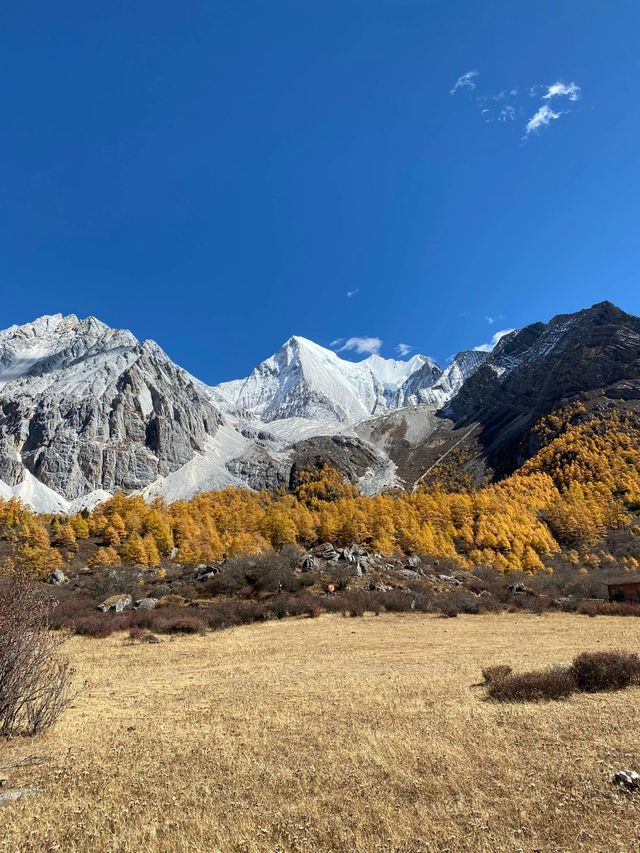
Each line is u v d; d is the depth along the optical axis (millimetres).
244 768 9992
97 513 143375
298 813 7812
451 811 7641
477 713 13602
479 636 35094
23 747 11852
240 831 7305
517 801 7891
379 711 14430
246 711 15312
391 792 8477
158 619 41594
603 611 50438
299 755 10664
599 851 6441
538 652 26391
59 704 13906
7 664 12758
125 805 8383
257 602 55375
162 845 7020
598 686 15953
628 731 11156
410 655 27000
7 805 8484
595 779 8602
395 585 65375
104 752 11414
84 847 7020
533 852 6484
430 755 10211
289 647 31484
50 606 14000
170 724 14047
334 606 51188
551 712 13227
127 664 25781
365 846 6750
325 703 15938
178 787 9094
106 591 60625
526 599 60906
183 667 24781
